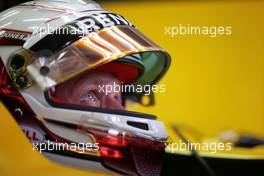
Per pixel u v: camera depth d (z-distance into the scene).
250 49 2.96
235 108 2.94
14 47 1.53
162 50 1.67
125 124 1.53
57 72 1.45
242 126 2.90
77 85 1.60
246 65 2.95
